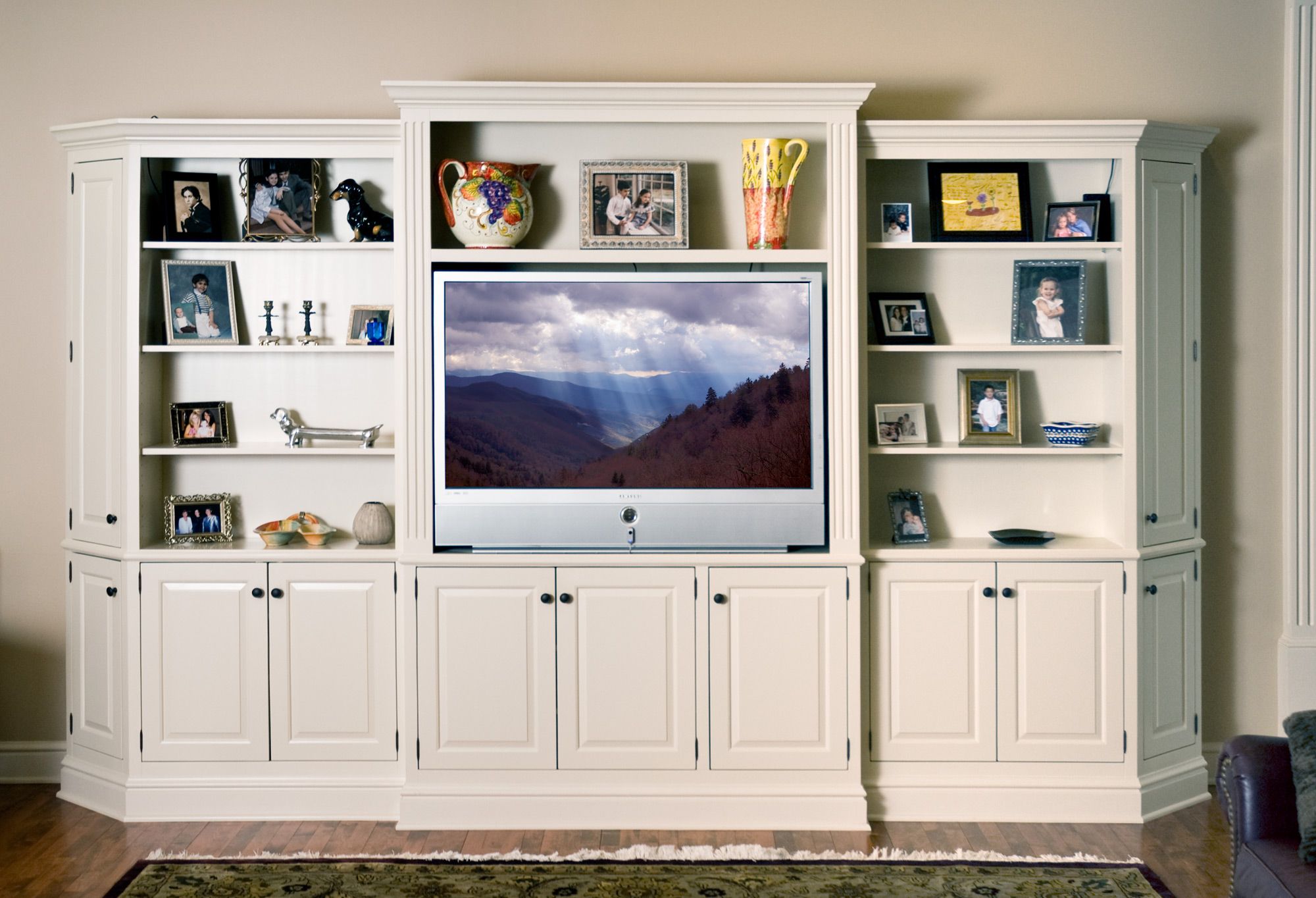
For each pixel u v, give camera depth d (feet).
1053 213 12.98
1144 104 13.66
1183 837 12.19
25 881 11.09
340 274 13.46
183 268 12.98
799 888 10.89
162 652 12.66
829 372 12.46
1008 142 12.53
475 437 12.50
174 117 13.60
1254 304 13.82
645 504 12.57
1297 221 13.61
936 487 13.60
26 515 13.87
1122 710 12.67
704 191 13.17
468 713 12.44
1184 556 13.20
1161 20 13.64
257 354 13.51
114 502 12.84
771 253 12.43
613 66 13.57
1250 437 13.89
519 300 12.50
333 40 13.57
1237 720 14.02
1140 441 12.71
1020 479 13.60
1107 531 13.39
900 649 12.68
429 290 12.42
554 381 12.54
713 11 13.56
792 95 12.19
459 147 13.10
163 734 12.71
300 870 11.28
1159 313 12.84
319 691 12.69
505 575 12.41
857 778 12.46
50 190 13.67
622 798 12.43
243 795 12.71
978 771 12.73
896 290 13.44
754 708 12.44
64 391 13.79
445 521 12.51
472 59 13.58
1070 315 12.96
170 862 11.51
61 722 13.96
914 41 13.60
